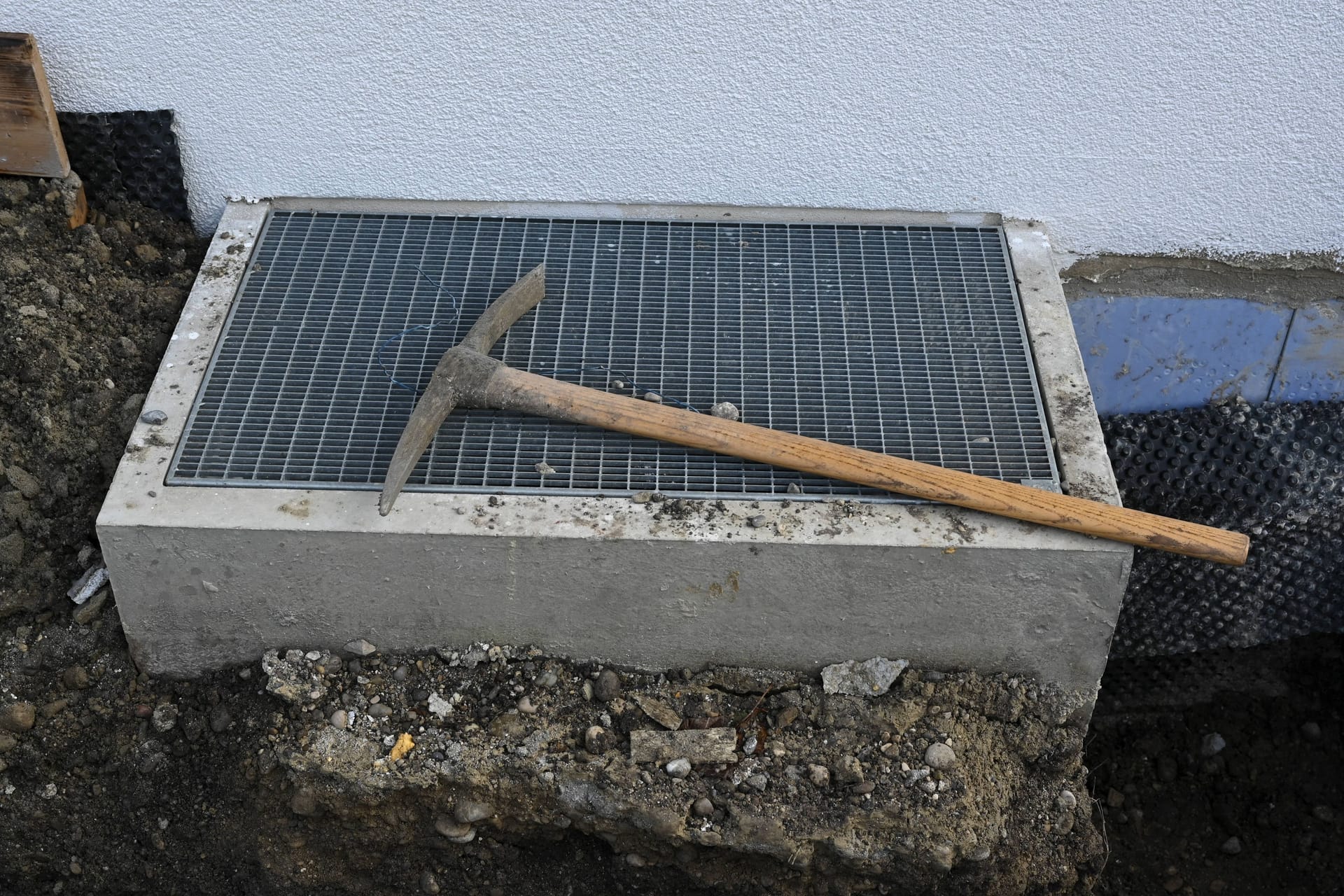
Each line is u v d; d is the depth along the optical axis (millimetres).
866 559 2348
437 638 2443
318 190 2699
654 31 2541
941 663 2455
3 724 2404
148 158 2650
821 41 2549
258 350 2525
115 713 2436
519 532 2338
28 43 2504
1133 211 2697
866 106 2609
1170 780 2834
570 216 2723
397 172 2682
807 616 2406
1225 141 2623
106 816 2434
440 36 2549
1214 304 2781
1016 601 2381
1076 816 2473
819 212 2723
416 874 2457
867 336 2574
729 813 2379
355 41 2553
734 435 2393
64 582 2465
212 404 2461
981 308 2611
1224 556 2322
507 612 2414
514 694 2432
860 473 2367
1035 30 2535
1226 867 2754
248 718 2424
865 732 2420
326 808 2398
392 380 2494
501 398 2412
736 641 2439
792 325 2584
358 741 2395
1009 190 2686
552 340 2551
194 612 2400
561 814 2402
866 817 2375
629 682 2461
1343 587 2775
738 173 2678
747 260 2670
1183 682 2885
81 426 2500
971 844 2373
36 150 2576
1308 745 2842
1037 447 2453
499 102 2609
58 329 2531
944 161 2660
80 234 2619
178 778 2430
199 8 2521
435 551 2350
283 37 2549
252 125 2631
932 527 2352
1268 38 2529
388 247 2670
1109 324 2816
